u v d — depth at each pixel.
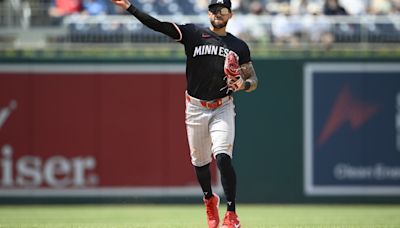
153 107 51.25
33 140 50.94
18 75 51.06
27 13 54.97
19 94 51.06
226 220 26.77
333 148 51.72
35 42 54.31
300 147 51.72
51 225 36.31
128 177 51.16
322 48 52.25
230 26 53.53
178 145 51.12
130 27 52.62
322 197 51.72
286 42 52.91
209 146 27.95
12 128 50.94
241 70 26.98
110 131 51.19
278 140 51.66
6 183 50.88
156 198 51.22
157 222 38.50
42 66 51.09
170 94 51.22
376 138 51.81
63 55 51.16
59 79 51.12
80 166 51.09
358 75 51.72
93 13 56.78
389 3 58.56
